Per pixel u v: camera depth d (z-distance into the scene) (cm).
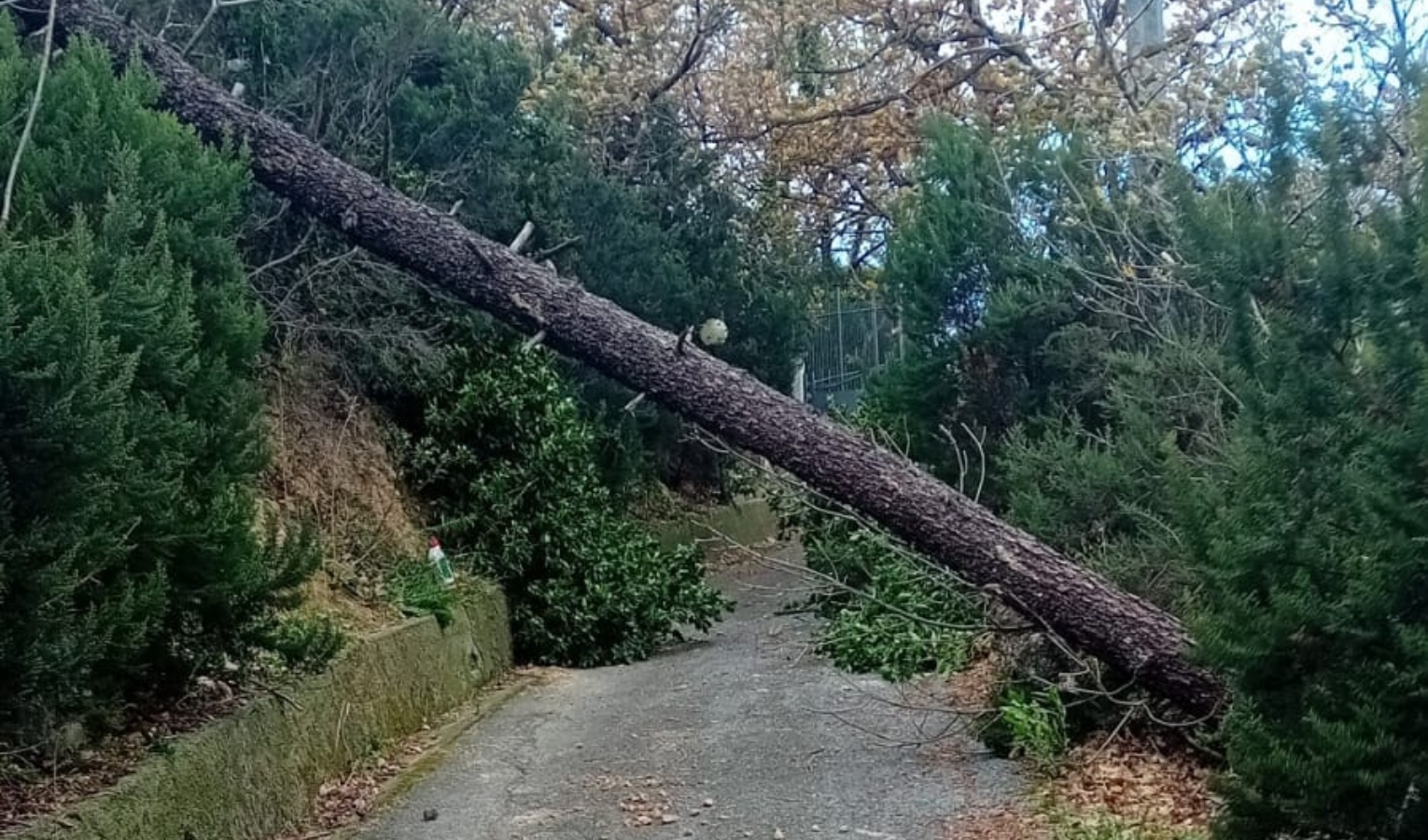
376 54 966
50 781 418
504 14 1623
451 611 836
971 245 940
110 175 511
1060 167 886
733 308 1583
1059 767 585
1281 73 395
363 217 591
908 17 1546
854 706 752
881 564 879
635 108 1628
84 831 385
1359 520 326
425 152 1059
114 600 430
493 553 1002
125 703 486
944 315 946
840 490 550
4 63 514
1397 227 339
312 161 599
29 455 375
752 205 1859
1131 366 720
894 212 1241
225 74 874
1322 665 335
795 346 1662
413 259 589
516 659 999
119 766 440
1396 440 316
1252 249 362
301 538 534
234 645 521
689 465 1725
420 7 1035
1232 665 348
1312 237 372
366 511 891
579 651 1002
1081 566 579
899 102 1623
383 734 682
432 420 1002
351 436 940
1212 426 671
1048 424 824
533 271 581
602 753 673
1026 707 609
